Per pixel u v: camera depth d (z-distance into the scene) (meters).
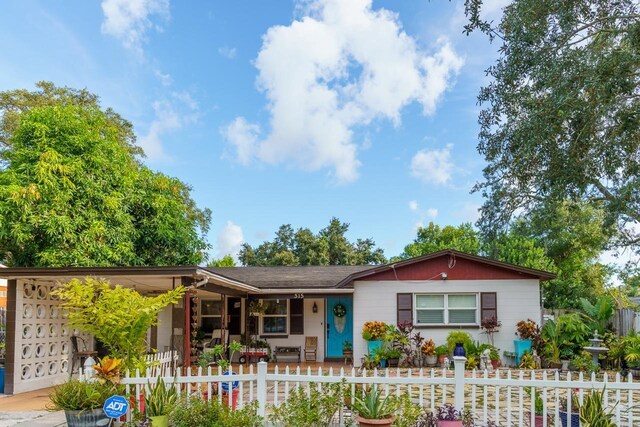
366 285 16.72
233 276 18.69
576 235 24.75
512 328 16.12
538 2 8.62
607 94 7.89
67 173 15.40
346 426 6.41
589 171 8.98
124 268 9.83
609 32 8.74
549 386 6.38
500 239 12.88
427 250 32.47
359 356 16.41
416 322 16.42
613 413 6.51
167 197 19.17
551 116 8.71
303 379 6.65
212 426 5.99
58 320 12.16
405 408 6.17
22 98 21.17
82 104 22.59
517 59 8.96
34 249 15.29
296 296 17.27
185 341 10.31
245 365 16.89
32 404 9.11
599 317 16.97
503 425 7.26
